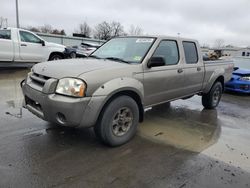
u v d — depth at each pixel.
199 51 5.36
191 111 5.98
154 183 2.80
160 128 4.61
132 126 3.82
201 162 3.35
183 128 4.70
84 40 36.09
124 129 3.72
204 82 5.61
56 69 3.36
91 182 2.75
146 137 4.11
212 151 3.73
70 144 3.65
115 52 4.46
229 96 8.53
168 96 4.60
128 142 3.84
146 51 4.09
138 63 3.90
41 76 3.45
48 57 11.13
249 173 3.14
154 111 5.79
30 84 3.55
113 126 3.55
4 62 9.90
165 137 4.17
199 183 2.85
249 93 8.85
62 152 3.39
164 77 4.30
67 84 3.11
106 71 3.38
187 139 4.16
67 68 3.35
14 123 4.32
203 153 3.64
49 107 3.16
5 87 7.28
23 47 10.10
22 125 4.25
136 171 3.03
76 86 3.08
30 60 10.45
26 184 2.65
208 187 2.79
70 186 2.66
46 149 3.45
